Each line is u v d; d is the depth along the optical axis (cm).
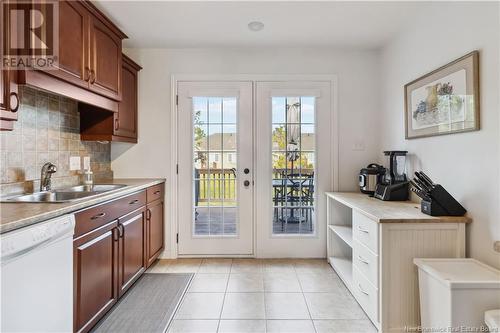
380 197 254
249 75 316
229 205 323
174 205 320
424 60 231
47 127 225
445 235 180
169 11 233
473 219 177
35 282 121
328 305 220
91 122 264
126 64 285
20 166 199
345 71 318
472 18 179
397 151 256
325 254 322
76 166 260
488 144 167
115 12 235
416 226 179
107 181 286
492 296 142
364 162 320
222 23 254
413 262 177
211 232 324
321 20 248
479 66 173
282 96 317
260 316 205
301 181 324
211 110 320
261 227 321
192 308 215
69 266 144
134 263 239
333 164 320
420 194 197
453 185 196
